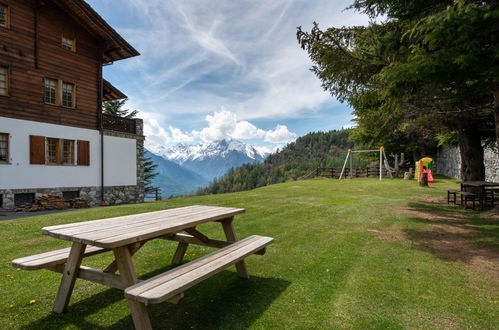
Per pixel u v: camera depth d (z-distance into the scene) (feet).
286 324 8.11
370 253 14.89
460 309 9.08
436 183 66.95
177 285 6.85
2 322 8.10
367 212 28.17
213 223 22.04
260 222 22.84
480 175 35.24
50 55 41.60
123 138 52.47
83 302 9.46
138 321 7.00
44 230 8.59
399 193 47.50
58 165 42.29
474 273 12.19
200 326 8.04
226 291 10.32
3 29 36.58
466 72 16.99
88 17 44.60
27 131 38.83
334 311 8.86
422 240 17.62
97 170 47.96
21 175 38.09
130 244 8.52
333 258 14.05
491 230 20.35
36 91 39.91
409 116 32.30
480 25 15.17
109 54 53.36
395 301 9.57
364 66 22.72
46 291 10.19
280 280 11.34
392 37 21.02
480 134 36.76
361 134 87.61
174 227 9.38
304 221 23.40
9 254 14.57
